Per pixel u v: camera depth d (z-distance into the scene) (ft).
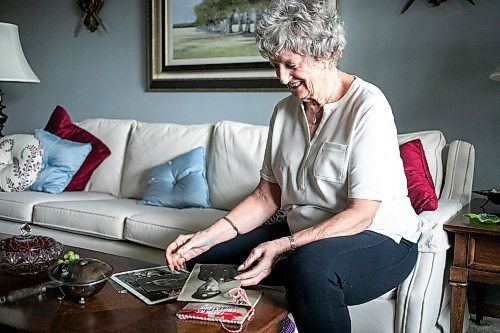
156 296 4.83
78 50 12.86
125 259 6.05
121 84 12.26
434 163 7.82
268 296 4.87
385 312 6.05
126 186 10.21
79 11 12.71
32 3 13.51
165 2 11.34
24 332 4.21
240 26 10.45
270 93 10.26
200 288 4.81
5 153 10.27
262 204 6.14
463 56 8.47
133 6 11.85
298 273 4.59
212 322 4.30
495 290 8.52
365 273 4.86
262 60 10.26
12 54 11.43
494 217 6.57
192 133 9.77
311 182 5.57
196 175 9.05
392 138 5.35
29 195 9.73
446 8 8.54
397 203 5.54
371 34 9.15
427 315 5.96
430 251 6.05
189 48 11.14
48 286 5.00
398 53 8.96
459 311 6.39
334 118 5.47
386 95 9.13
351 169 5.25
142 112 12.03
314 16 5.08
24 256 5.30
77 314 4.48
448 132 8.71
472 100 8.48
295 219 5.77
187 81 11.21
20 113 14.11
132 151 10.32
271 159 6.05
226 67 10.69
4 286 5.20
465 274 6.31
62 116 11.13
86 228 8.61
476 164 8.54
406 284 5.97
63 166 10.37
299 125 5.77
